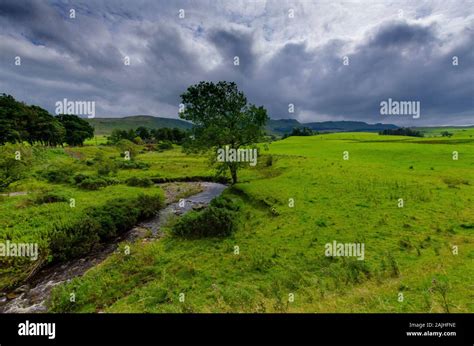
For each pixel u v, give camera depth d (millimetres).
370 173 33125
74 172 44594
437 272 11203
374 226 17688
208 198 33531
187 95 35750
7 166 30641
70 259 17469
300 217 20734
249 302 10594
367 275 11930
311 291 11062
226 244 17469
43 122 90000
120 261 16328
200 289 12539
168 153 93938
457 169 33469
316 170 38281
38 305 12695
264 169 47219
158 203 28203
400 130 166875
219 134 33125
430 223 17219
